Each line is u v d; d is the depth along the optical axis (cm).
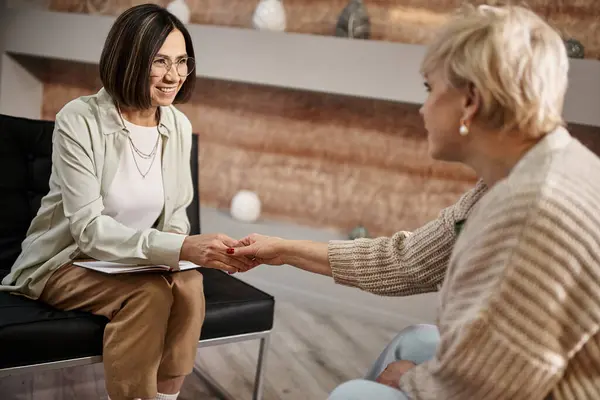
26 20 390
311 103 360
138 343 180
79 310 190
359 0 326
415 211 342
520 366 106
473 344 108
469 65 113
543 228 104
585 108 279
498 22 113
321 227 365
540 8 305
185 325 190
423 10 326
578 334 105
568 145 112
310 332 307
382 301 323
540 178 107
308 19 353
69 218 189
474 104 116
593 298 103
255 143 377
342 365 273
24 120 236
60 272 193
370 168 351
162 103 198
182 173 214
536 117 112
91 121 193
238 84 376
